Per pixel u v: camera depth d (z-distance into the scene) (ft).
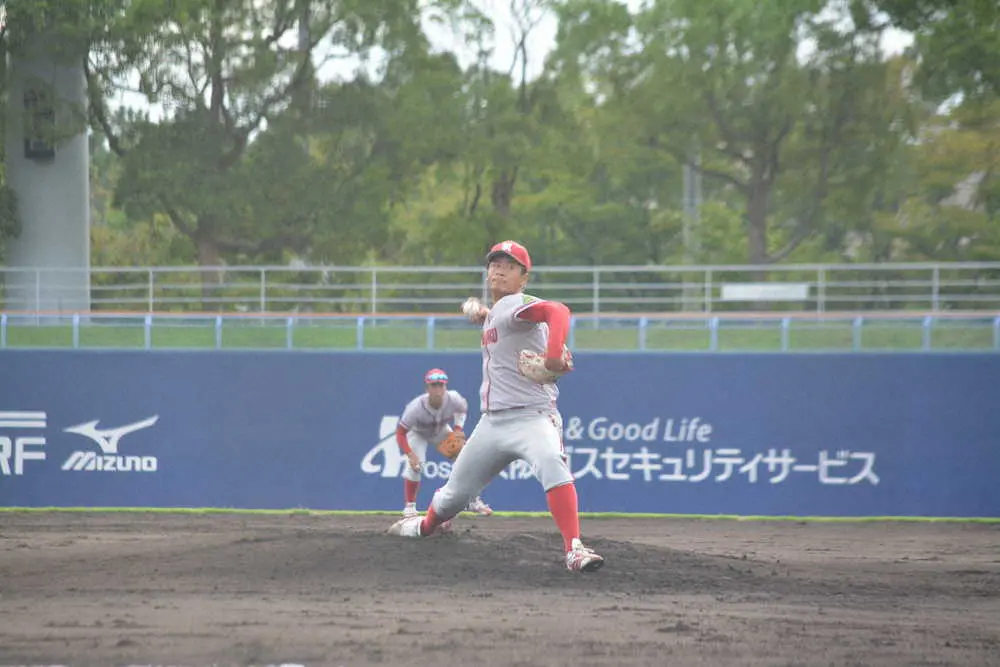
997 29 326.44
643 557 87.40
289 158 323.16
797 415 162.71
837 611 72.13
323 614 67.87
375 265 401.70
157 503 167.94
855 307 365.20
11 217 312.09
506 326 80.64
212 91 327.06
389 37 330.75
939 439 161.27
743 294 257.55
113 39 306.14
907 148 344.90
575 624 65.21
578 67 354.95
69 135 306.55
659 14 346.13
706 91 338.34
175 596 74.13
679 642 60.70
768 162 348.79
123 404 168.86
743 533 146.51
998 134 360.69
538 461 81.30
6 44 309.01
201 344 196.44
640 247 415.03
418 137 329.52
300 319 202.39
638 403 164.25
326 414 167.32
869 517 161.07
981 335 210.18
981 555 124.67
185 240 343.67
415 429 132.05
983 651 59.67
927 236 371.97
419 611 68.95
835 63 334.24
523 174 380.78
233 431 167.94
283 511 166.50
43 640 61.00
